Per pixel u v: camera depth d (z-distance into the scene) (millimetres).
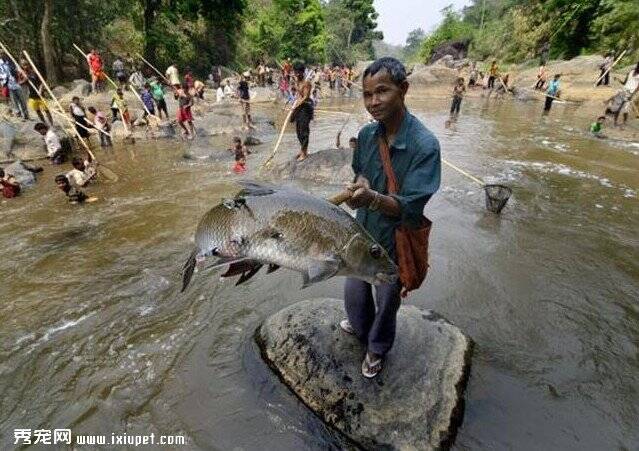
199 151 11148
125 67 23219
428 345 3207
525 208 6855
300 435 2770
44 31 18359
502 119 16359
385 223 2316
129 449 2754
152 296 4504
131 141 13117
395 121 2115
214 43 30547
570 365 3414
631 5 23562
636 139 12203
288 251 1909
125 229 6406
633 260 5168
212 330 3854
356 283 2775
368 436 2654
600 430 2828
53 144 10688
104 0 22141
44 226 6691
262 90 23438
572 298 4348
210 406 3020
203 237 2113
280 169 8969
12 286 4855
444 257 5156
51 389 3299
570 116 16844
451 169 9023
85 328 4023
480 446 2674
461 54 44688
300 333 3268
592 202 7160
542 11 30578
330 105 22688
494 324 3920
